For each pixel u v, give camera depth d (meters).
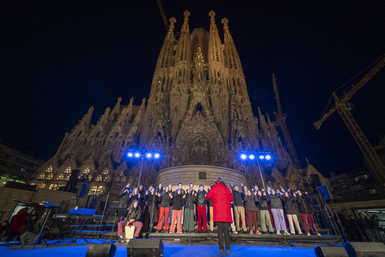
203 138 52.31
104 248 4.80
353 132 75.38
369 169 72.88
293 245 9.33
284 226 11.98
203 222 12.06
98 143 76.94
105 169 61.28
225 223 6.90
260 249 8.16
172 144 55.22
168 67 84.31
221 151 51.06
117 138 78.06
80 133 80.94
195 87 70.31
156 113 66.69
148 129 67.06
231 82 81.56
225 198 7.21
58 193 31.19
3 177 64.75
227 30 111.00
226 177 38.97
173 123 63.53
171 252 7.40
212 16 112.38
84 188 20.23
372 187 72.12
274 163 73.75
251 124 71.12
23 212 11.45
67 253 7.35
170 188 13.02
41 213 16.80
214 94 73.00
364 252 4.28
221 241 6.83
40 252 7.49
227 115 68.25
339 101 78.19
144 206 13.04
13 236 10.55
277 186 63.53
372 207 23.27
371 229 12.90
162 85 78.06
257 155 29.44
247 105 75.50
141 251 4.81
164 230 12.63
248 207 12.52
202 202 12.62
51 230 11.87
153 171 54.94
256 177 56.72
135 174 57.34
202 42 104.88
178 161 47.75
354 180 81.62
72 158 63.44
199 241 10.41
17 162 70.81
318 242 10.88
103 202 20.72
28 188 28.75
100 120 84.38
